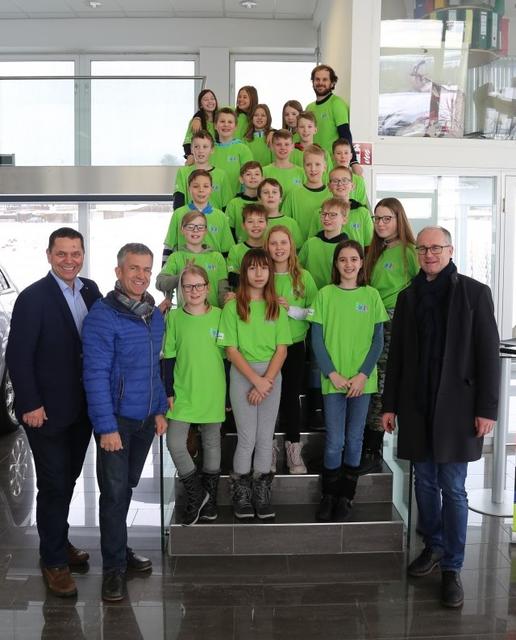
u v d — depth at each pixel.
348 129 5.51
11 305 6.12
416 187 5.99
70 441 3.31
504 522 4.09
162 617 2.98
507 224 6.02
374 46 5.90
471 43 6.02
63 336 3.11
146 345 3.13
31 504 4.41
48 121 8.32
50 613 3.02
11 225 10.69
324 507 3.65
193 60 10.23
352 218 4.47
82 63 10.27
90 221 10.71
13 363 3.04
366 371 3.58
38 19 9.87
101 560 3.54
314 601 3.12
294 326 3.84
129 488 3.31
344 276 3.64
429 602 3.12
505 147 5.96
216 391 3.56
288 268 3.87
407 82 5.98
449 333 3.07
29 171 8.34
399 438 3.21
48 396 3.10
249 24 9.88
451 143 5.95
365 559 3.53
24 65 10.31
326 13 8.09
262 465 3.63
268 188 4.28
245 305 3.56
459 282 3.11
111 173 8.35
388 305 3.99
